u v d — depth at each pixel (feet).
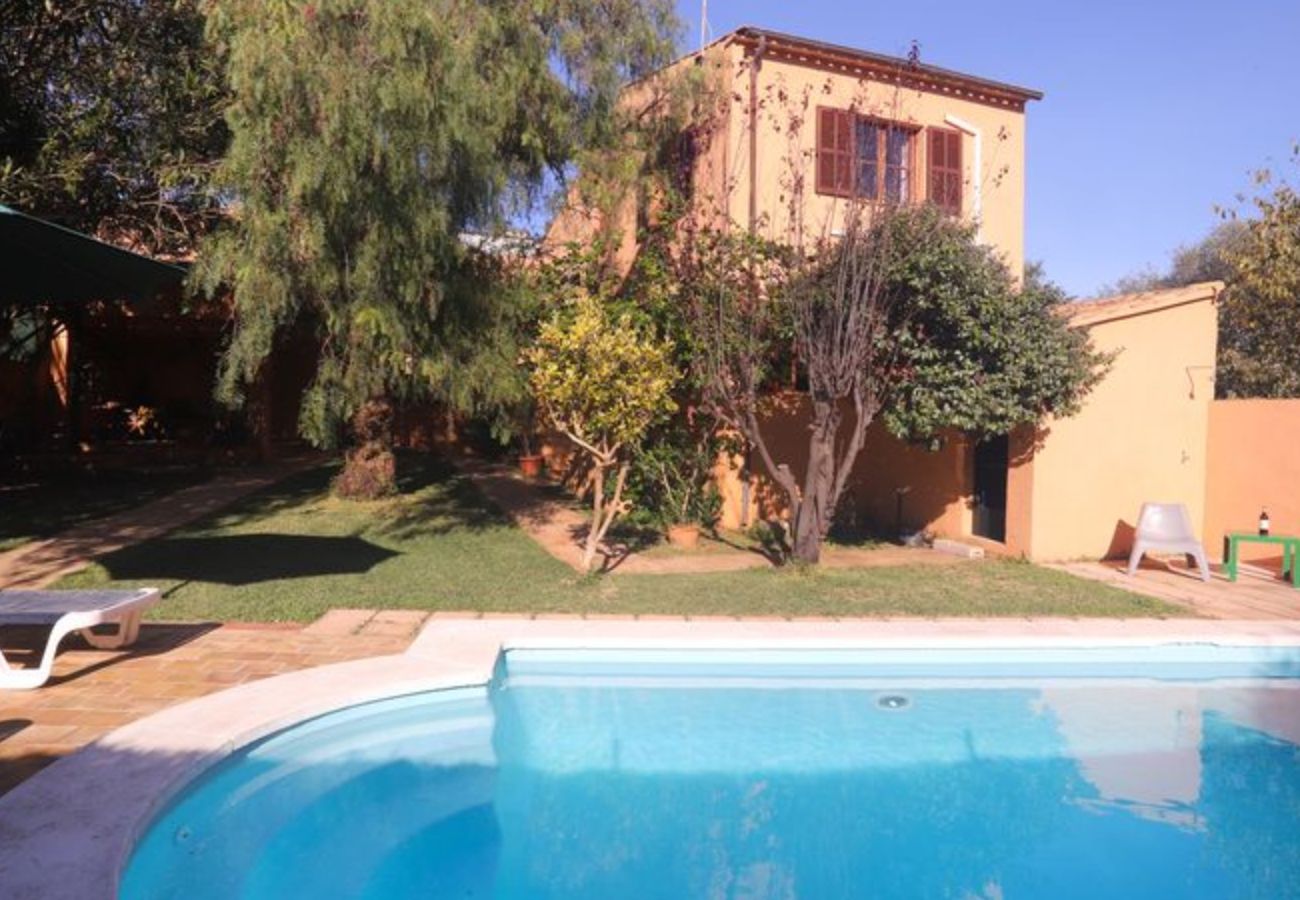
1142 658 27.09
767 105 45.09
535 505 52.54
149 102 42.32
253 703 19.26
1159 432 42.06
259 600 28.81
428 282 35.86
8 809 14.06
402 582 31.94
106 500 51.37
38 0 40.29
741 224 43.98
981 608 30.40
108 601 21.65
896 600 31.22
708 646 25.48
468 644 24.32
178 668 21.98
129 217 43.93
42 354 70.28
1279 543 37.01
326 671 21.72
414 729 21.26
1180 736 22.82
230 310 43.42
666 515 44.39
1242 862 16.74
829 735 22.34
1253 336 58.90
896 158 48.26
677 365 38.91
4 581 31.22
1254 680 26.99
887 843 17.47
